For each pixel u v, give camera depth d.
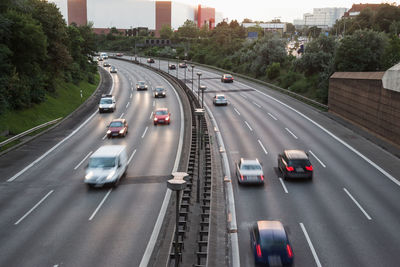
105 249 14.99
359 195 20.53
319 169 24.88
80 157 28.33
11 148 30.27
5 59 38.56
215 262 14.26
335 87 41.53
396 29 75.31
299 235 16.17
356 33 47.53
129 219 17.81
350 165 25.59
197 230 16.34
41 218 17.89
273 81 72.38
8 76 37.97
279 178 23.42
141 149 30.39
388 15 94.38
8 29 37.59
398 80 28.02
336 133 34.19
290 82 64.12
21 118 37.66
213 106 48.41
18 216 18.12
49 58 46.66
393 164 25.73
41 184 22.70
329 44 61.88
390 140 29.97
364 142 31.22
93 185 21.86
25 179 23.59
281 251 13.13
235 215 18.39
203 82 73.69
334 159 26.92
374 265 13.77
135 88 67.12
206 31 179.12
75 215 18.23
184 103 51.88
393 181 22.61
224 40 121.62
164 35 185.75
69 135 35.47
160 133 35.84
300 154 23.12
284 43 85.06
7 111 36.56
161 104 51.47
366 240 15.65
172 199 20.30
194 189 21.97
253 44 100.69
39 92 43.41
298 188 21.70
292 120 39.72
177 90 63.97
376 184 22.16
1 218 17.91
